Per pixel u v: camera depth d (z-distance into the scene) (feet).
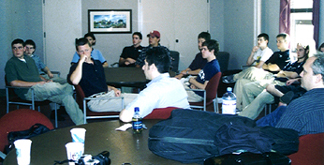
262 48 18.25
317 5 15.51
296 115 6.33
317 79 6.41
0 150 6.73
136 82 13.20
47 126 7.59
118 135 6.42
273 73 17.11
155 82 7.93
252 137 4.95
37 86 13.29
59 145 5.94
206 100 12.72
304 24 17.10
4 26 22.20
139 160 5.23
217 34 27.32
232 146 4.85
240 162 4.49
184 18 26.81
